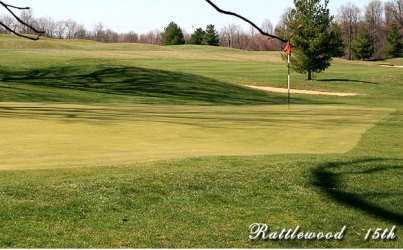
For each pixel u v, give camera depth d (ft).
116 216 20.83
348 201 23.16
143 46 271.49
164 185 24.35
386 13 363.15
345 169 28.04
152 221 20.45
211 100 98.73
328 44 148.46
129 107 72.90
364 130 48.34
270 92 122.83
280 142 40.14
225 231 19.61
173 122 51.65
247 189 24.41
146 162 29.43
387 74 163.73
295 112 68.44
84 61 125.29
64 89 97.14
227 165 28.73
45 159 30.78
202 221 20.59
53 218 20.24
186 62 192.03
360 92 135.03
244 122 53.21
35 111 59.93
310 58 148.87
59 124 47.34
